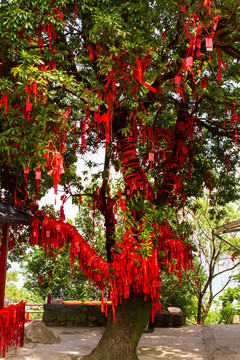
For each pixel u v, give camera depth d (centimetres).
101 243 1377
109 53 595
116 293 575
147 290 569
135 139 680
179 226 681
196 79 784
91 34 547
